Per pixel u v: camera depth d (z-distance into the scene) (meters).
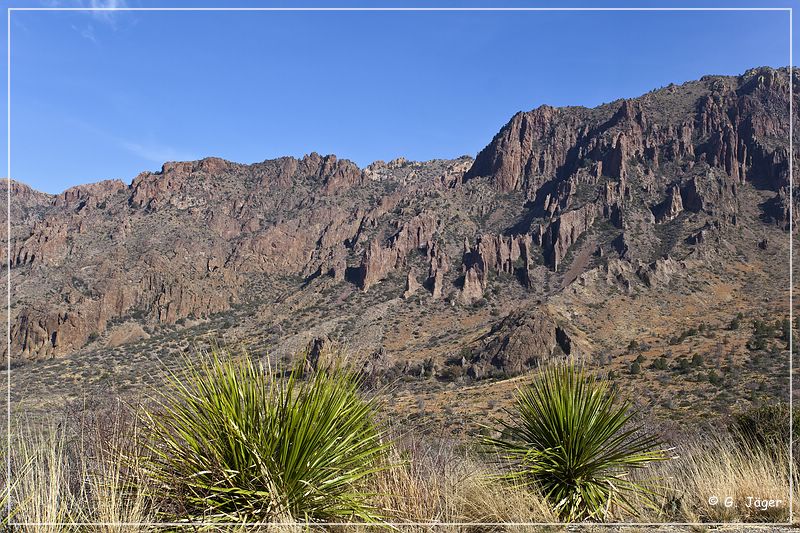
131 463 5.22
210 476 5.16
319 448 5.28
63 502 4.84
